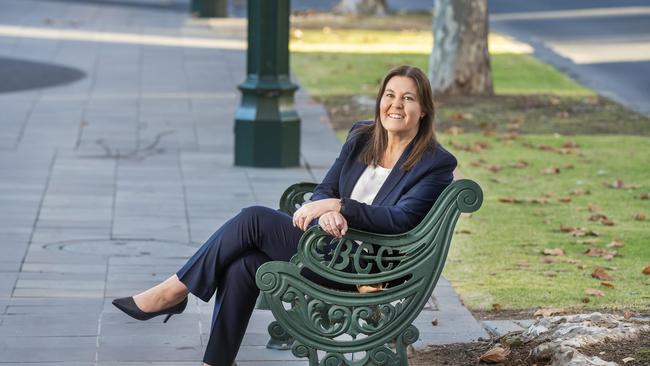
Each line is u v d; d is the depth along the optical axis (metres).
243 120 13.30
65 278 8.47
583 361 5.82
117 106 17.61
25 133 15.06
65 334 7.08
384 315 5.76
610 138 15.79
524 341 6.62
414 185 6.03
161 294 6.00
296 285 5.63
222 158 13.85
